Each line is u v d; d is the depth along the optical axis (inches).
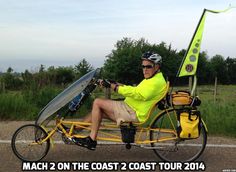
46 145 137.0
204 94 650.8
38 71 297.4
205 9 137.7
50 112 135.4
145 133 145.6
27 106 233.9
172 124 136.1
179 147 149.8
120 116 132.5
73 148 154.5
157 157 143.9
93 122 133.3
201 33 137.7
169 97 134.7
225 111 217.9
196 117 133.2
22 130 137.9
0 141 164.1
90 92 136.0
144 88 130.0
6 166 130.8
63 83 296.8
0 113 224.4
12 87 311.4
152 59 130.6
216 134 186.1
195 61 137.8
